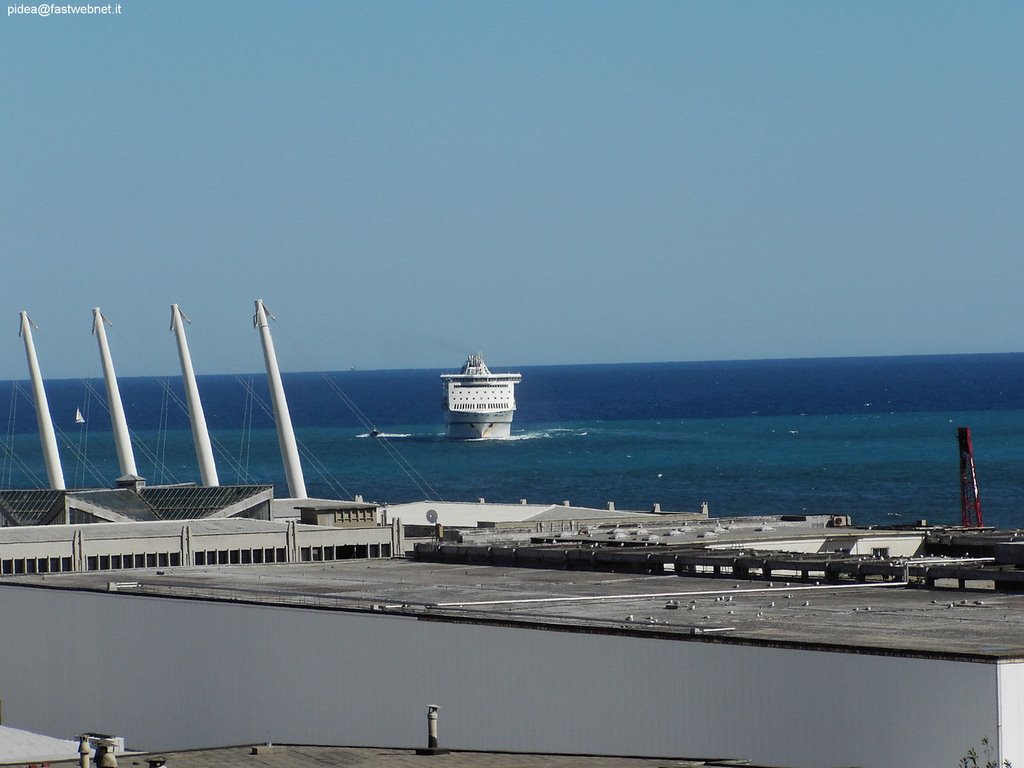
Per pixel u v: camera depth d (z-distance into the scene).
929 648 90.69
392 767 82.00
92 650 139.00
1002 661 85.62
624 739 101.44
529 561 153.38
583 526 196.00
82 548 173.50
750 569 135.62
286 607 122.88
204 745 129.25
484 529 197.38
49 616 143.12
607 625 104.50
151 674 133.38
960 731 87.06
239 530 181.12
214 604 128.38
